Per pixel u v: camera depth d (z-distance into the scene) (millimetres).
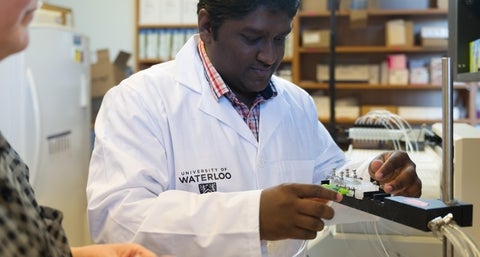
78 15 4863
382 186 902
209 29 1152
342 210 1034
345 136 2078
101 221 1057
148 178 1078
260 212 866
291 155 1320
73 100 3133
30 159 2615
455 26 1266
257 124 1310
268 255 1093
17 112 2545
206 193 1054
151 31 4641
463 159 1100
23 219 527
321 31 4402
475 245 644
